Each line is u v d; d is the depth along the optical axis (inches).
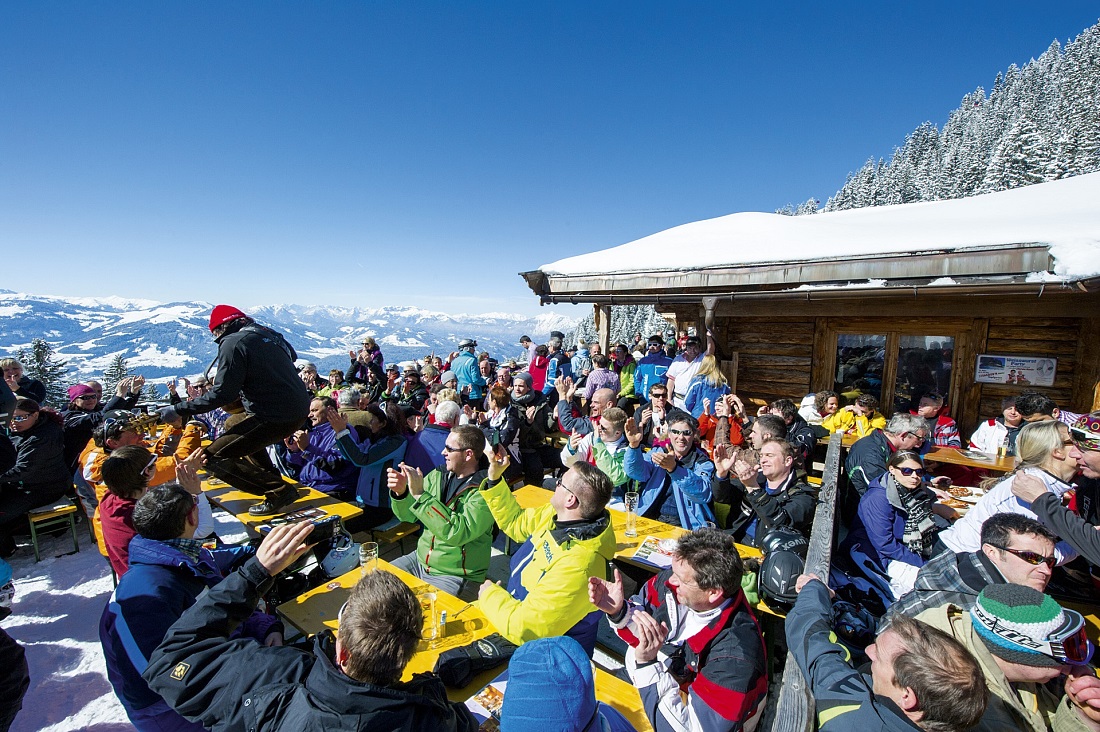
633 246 354.3
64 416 219.9
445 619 101.5
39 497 183.9
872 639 98.5
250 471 160.9
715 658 78.4
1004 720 66.8
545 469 253.8
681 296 274.5
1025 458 124.0
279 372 148.1
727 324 325.4
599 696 86.3
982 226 241.3
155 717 85.3
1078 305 226.5
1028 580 83.0
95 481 154.2
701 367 255.9
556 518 106.3
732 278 256.7
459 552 131.5
